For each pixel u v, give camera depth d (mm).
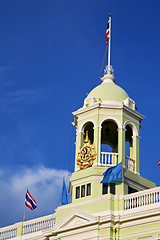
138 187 65688
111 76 72000
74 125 71000
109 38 74375
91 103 68562
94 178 64625
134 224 59500
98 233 60875
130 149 69500
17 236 68562
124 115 67875
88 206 63094
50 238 64688
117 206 61562
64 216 63938
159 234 57500
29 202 70562
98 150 66375
